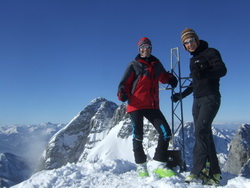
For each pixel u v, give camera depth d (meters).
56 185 2.61
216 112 2.59
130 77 2.94
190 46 2.75
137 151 2.88
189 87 3.34
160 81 3.19
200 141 2.59
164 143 2.75
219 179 2.55
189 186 2.28
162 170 2.66
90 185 2.56
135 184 2.44
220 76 2.40
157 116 2.86
